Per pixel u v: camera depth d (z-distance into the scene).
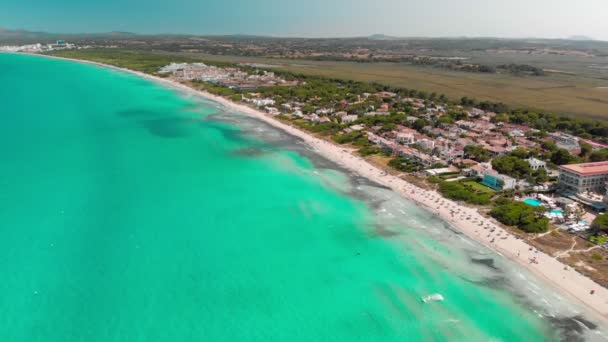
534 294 78.81
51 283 79.06
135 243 94.12
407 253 93.00
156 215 108.12
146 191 123.56
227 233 100.56
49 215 104.94
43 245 91.25
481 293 79.62
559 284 80.88
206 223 105.06
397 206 116.19
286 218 109.06
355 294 79.81
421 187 128.88
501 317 73.62
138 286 79.69
